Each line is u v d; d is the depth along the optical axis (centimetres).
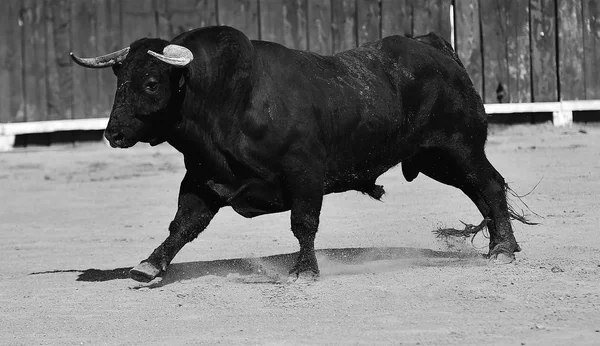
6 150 4281
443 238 2567
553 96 4422
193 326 1791
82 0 4266
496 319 1733
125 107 2014
